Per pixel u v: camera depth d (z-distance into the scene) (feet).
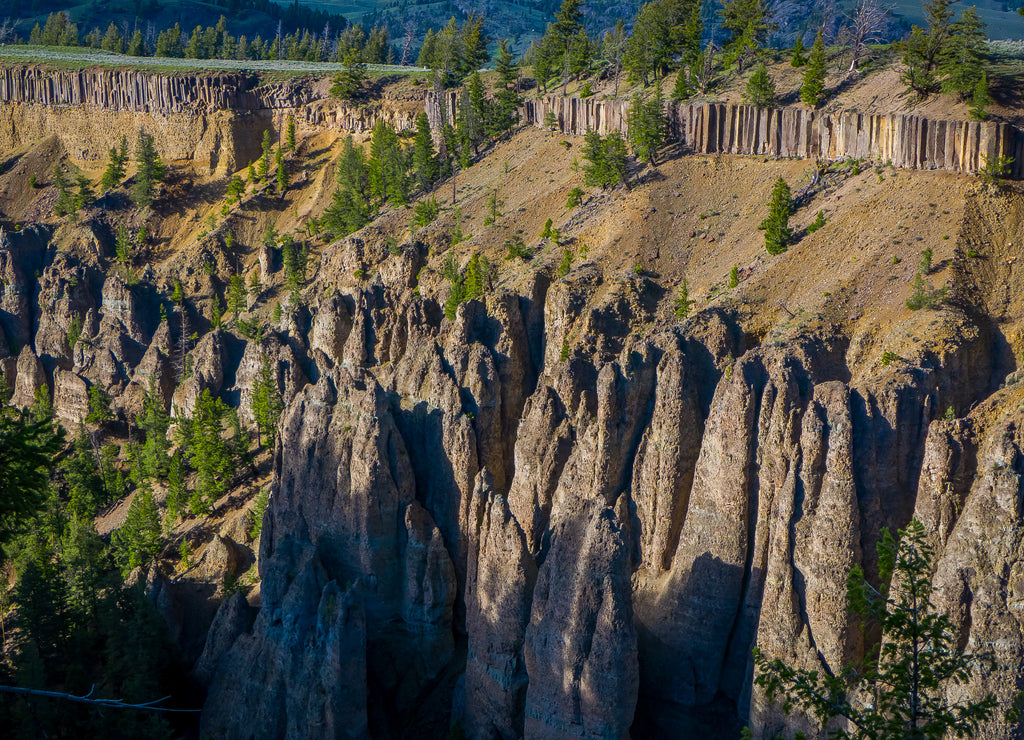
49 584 357.20
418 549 342.85
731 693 297.94
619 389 332.60
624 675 273.54
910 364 289.12
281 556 344.69
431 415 366.84
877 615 166.40
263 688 331.16
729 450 300.40
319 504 355.15
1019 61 416.05
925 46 403.95
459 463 358.23
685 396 320.91
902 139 375.04
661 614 308.19
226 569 401.49
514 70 641.81
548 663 285.43
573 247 425.69
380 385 379.76
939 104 395.55
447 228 484.33
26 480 168.45
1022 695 219.00
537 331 398.01
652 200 428.97
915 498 276.41
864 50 480.64
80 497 500.74
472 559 330.13
